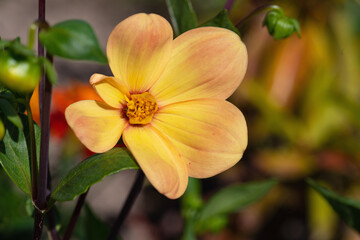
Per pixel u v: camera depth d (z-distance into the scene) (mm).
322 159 795
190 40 412
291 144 814
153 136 410
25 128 415
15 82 355
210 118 411
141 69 408
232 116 409
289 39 789
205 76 413
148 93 412
